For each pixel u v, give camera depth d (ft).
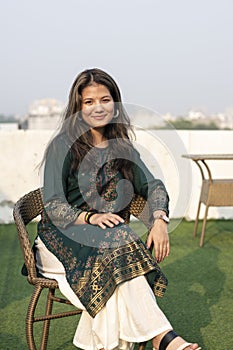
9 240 18.63
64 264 7.68
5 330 10.52
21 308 11.80
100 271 7.34
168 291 12.90
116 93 7.91
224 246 17.83
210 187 17.61
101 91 7.75
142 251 7.41
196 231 19.03
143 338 7.20
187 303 12.04
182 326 10.67
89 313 7.30
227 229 20.49
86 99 7.76
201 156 17.11
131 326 7.28
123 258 7.29
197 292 12.84
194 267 15.14
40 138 20.68
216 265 15.39
